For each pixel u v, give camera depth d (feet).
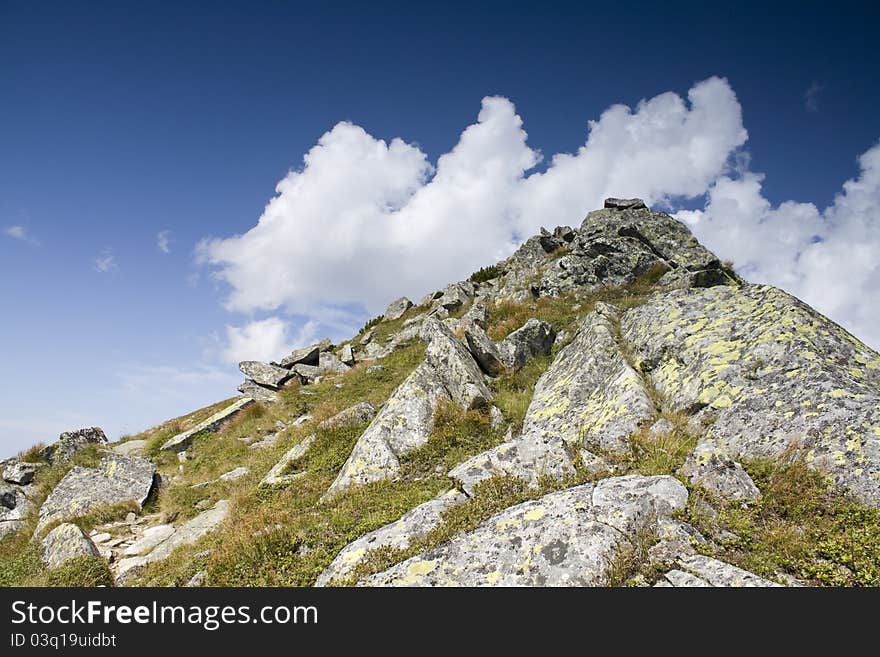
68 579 22.34
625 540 14.30
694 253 55.77
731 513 16.11
